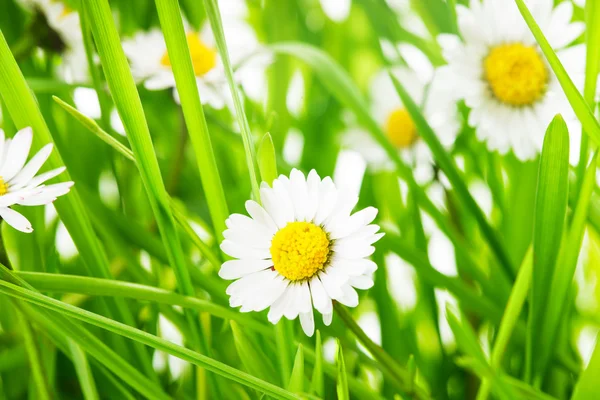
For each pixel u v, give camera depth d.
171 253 0.23
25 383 0.27
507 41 0.26
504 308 0.27
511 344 0.27
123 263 0.27
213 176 0.23
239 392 0.24
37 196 0.20
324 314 0.21
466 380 0.28
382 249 0.28
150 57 0.29
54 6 0.29
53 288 0.22
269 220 0.21
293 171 0.21
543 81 0.26
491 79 0.26
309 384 0.23
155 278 0.27
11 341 0.27
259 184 0.22
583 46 0.26
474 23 0.26
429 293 0.29
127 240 0.26
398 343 0.28
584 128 0.22
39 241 0.27
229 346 0.27
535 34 0.21
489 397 0.27
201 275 0.25
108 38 0.22
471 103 0.26
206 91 0.29
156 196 0.22
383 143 0.29
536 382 0.24
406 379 0.22
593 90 0.23
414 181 0.29
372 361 0.24
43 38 0.29
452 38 0.27
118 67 0.22
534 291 0.23
